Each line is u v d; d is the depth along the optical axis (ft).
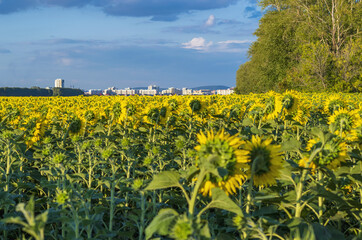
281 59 162.30
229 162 5.87
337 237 6.90
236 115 19.42
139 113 20.48
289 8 169.27
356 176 9.20
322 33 147.74
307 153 7.89
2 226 9.30
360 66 133.39
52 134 20.02
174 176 5.85
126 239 10.50
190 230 4.52
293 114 21.91
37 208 11.70
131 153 13.74
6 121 19.70
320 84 138.31
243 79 230.48
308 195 8.95
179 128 19.62
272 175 6.82
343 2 151.53
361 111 12.55
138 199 9.25
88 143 13.70
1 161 13.98
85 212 7.47
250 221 6.35
